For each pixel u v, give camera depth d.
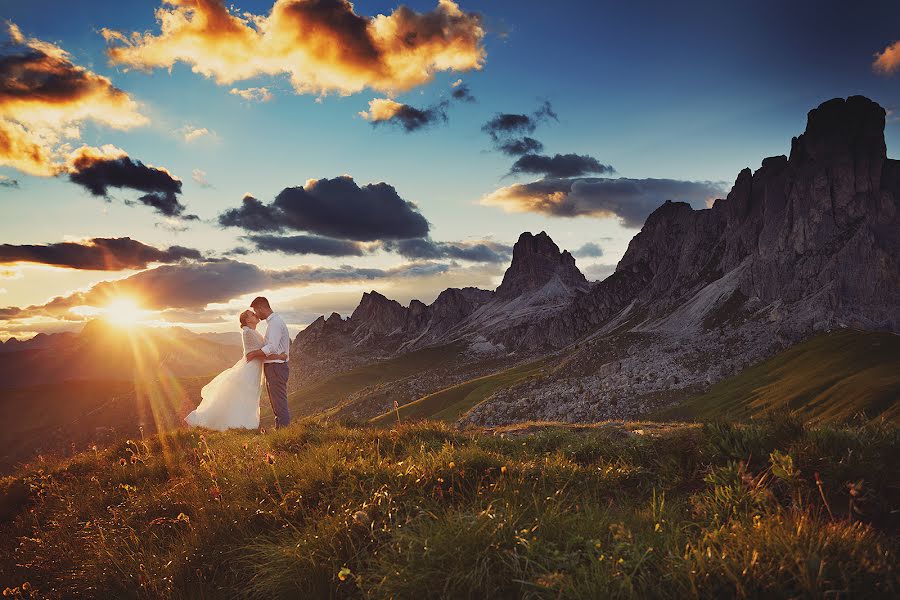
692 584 3.63
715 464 6.93
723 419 7.82
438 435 11.27
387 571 4.43
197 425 15.41
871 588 3.57
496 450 10.14
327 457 7.43
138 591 5.45
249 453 9.77
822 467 5.84
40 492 10.42
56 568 6.82
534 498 5.44
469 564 4.31
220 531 5.96
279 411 15.09
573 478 6.91
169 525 7.03
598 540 4.42
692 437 7.89
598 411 160.62
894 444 6.23
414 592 4.15
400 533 4.84
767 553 3.88
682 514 5.48
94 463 12.90
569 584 3.83
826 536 4.05
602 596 3.69
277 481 6.48
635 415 153.12
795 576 3.61
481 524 4.70
